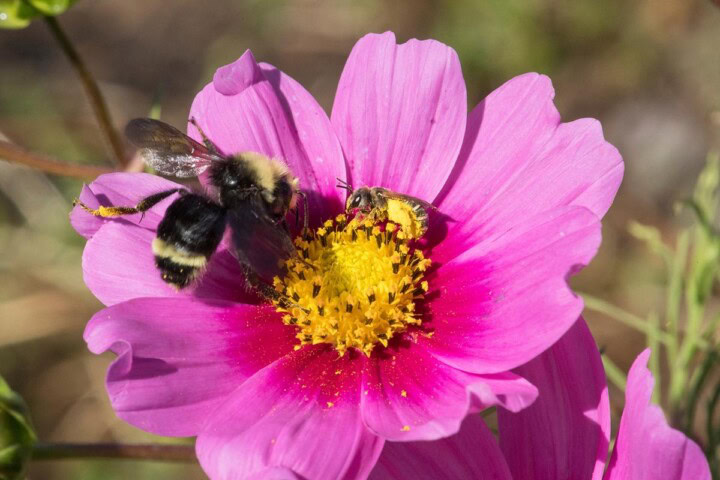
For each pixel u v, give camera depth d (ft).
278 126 0.57
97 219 0.55
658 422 0.44
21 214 0.93
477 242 0.54
